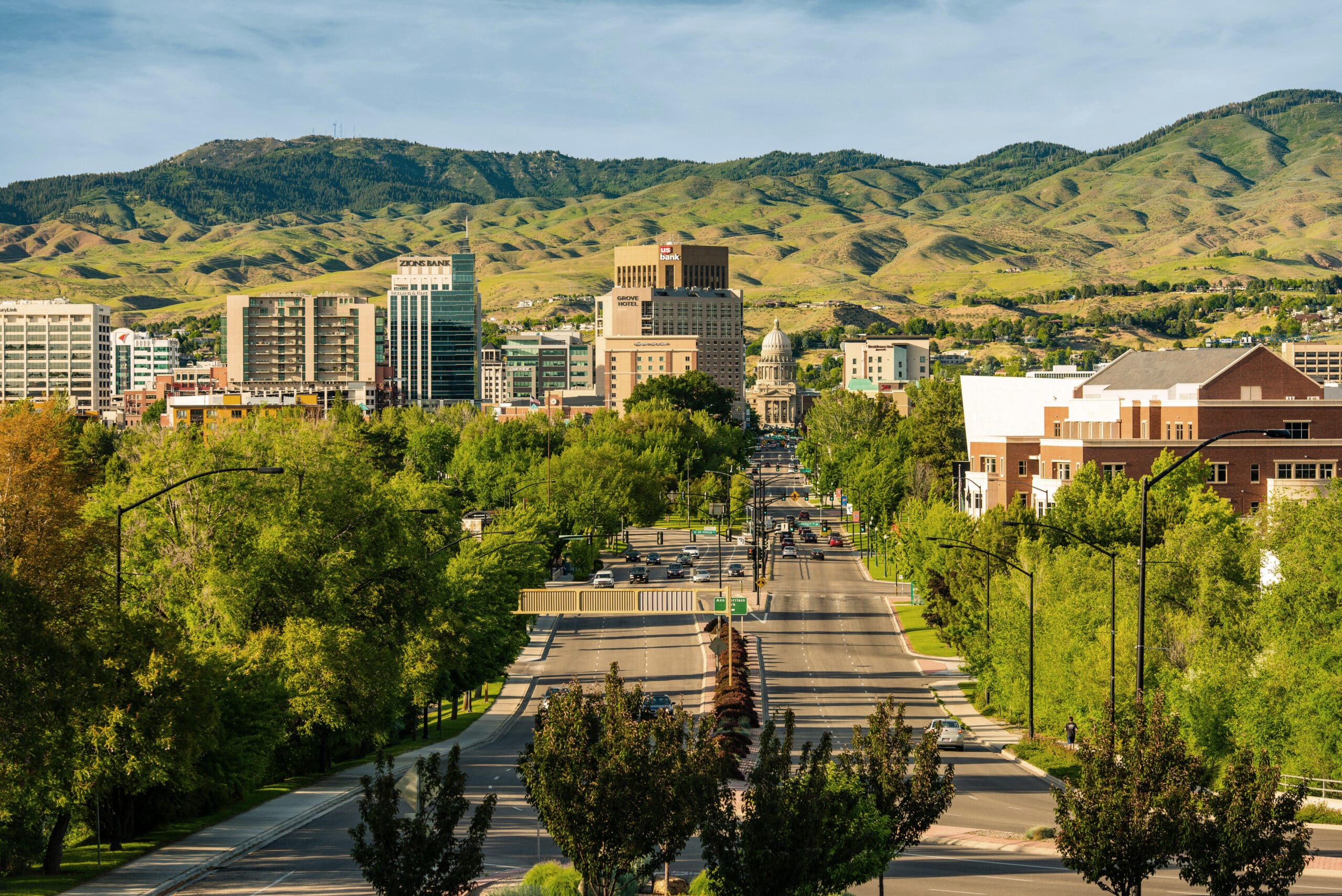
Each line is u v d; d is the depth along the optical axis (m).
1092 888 58.69
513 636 134.62
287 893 57.75
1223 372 174.75
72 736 61.56
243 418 116.94
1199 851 46.47
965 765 101.44
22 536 107.50
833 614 195.25
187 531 95.12
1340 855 64.88
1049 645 105.44
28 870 64.12
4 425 131.25
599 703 51.66
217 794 80.06
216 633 92.50
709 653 164.75
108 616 66.50
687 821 48.91
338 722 89.12
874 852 51.31
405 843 46.56
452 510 151.75
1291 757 79.62
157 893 58.22
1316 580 86.31
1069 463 171.88
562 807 48.59
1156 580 100.25
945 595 149.62
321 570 95.44
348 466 103.69
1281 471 167.88
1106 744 47.91
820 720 121.25
